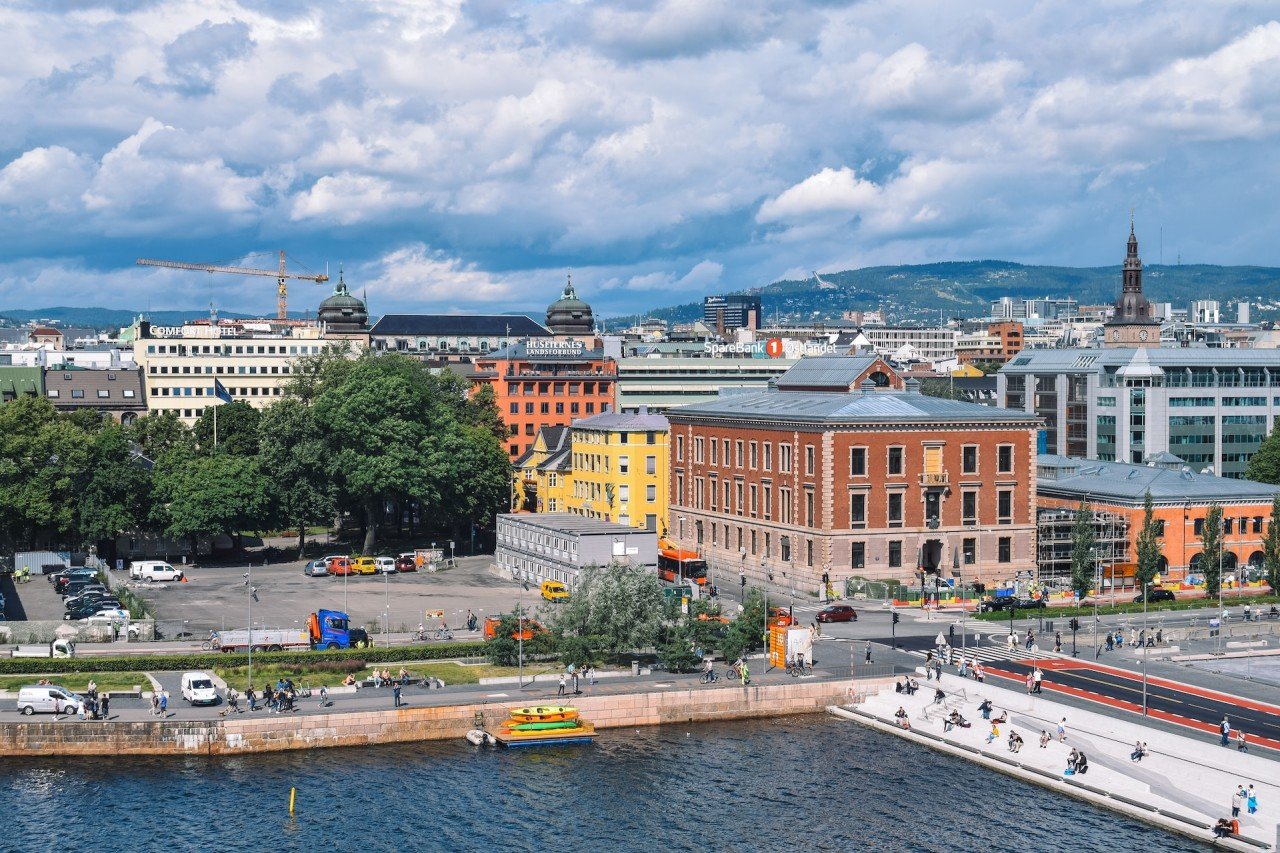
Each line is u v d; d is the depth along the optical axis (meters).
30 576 197.00
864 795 111.81
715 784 114.50
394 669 138.38
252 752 121.38
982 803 109.94
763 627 146.88
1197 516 192.12
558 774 116.81
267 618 165.25
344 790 112.81
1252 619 167.00
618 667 142.25
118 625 151.00
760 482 195.75
